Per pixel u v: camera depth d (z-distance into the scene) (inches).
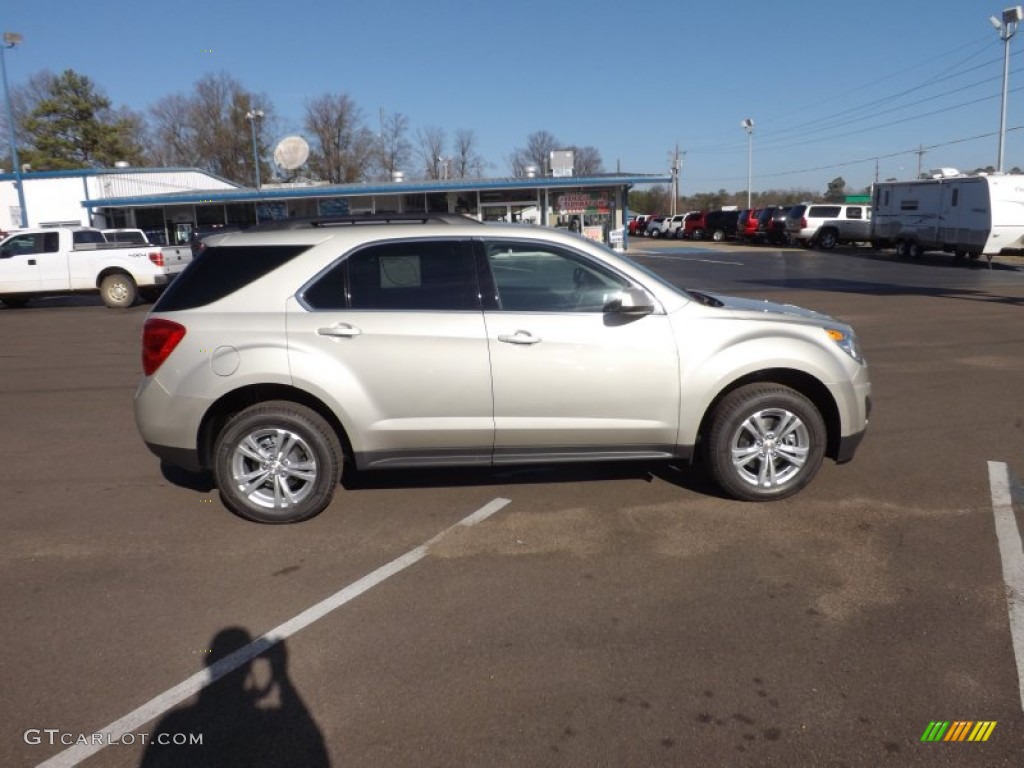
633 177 1253.1
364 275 184.2
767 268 1064.8
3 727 116.0
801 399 191.6
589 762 107.4
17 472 233.6
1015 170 1301.7
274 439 185.3
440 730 114.4
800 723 114.8
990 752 108.5
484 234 186.4
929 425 267.3
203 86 2492.6
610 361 183.9
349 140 2691.9
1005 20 1264.8
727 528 183.2
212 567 167.5
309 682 126.3
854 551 170.2
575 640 137.3
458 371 181.5
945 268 1022.4
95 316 638.5
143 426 185.8
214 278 184.7
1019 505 194.7
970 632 137.5
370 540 180.1
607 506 197.9
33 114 2222.0
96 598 154.6
